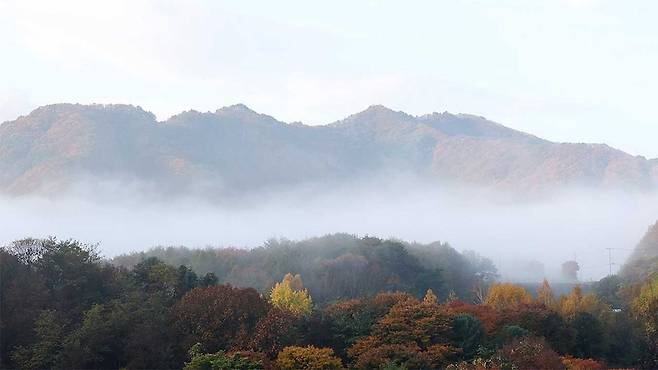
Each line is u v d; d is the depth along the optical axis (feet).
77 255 244.42
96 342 203.10
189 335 215.92
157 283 257.34
